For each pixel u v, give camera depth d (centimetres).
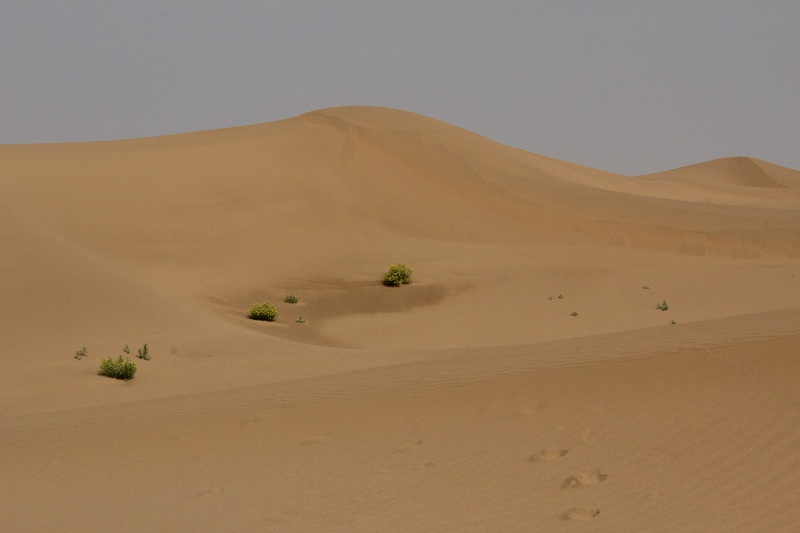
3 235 3244
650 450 941
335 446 1223
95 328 2869
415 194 6844
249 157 6950
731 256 5694
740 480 823
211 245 5522
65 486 1265
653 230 6034
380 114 8556
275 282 4984
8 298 2872
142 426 1545
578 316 4269
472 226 6375
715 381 1058
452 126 8981
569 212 6506
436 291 4862
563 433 1048
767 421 920
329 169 7075
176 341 2888
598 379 1180
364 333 4050
